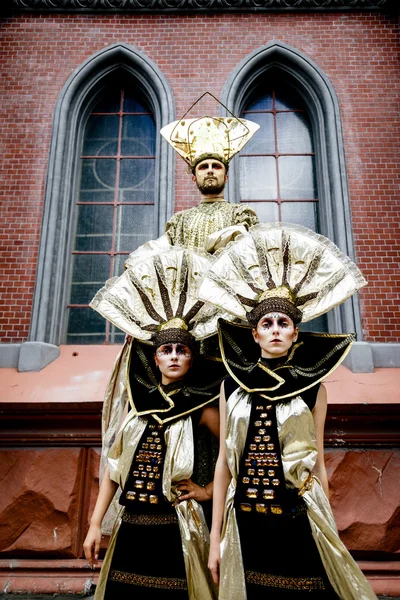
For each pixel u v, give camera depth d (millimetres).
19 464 4312
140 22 6582
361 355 4934
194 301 2727
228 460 2164
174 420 2420
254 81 6500
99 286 5879
